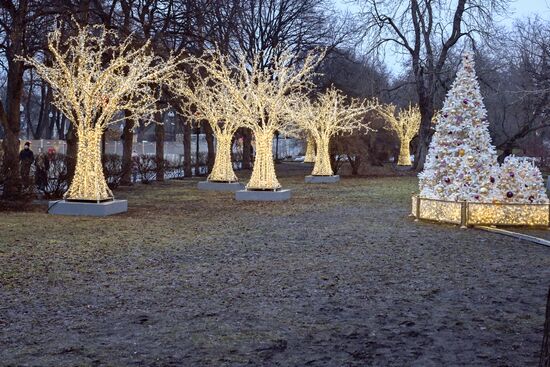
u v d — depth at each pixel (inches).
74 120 665.0
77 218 612.1
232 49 1269.7
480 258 406.9
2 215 623.5
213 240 478.6
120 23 1037.2
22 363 199.3
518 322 254.2
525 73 1346.0
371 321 254.8
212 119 1064.8
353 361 203.9
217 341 225.1
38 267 360.5
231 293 303.4
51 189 837.8
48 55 786.2
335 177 1322.6
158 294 300.0
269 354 210.7
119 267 365.7
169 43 1184.8
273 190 870.4
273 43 1565.0
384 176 1528.1
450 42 1513.3
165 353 210.8
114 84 678.5
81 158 658.2
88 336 230.4
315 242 472.1
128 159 1140.5
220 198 888.9
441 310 273.6
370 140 1801.2
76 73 730.2
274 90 884.0
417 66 1560.0
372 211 711.1
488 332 239.5
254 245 455.2
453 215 573.6
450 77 1685.5
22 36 757.9
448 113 619.8
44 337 228.8
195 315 262.2
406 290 313.0
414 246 454.9
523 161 591.5
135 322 250.4
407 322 253.0
